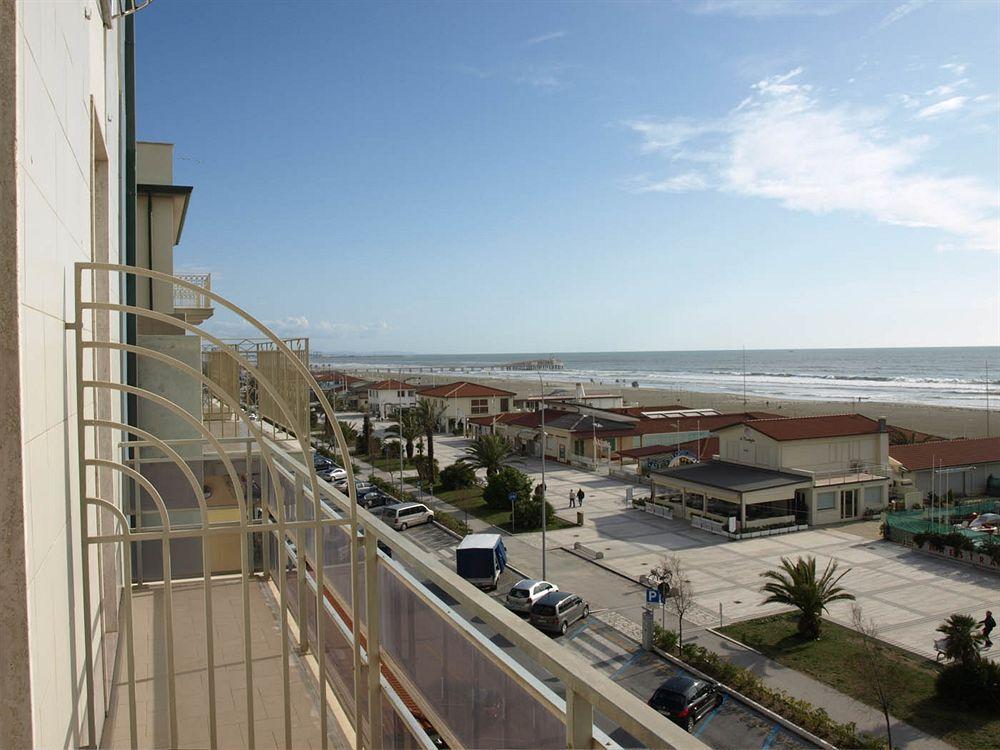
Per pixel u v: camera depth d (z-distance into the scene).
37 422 2.17
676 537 28.88
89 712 3.04
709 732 13.73
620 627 19.22
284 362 6.66
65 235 2.85
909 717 14.07
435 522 31.98
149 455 8.96
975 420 65.19
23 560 1.88
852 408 76.12
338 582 4.30
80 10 3.49
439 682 2.65
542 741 1.93
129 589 3.17
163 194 13.90
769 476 31.38
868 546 27.14
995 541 25.11
